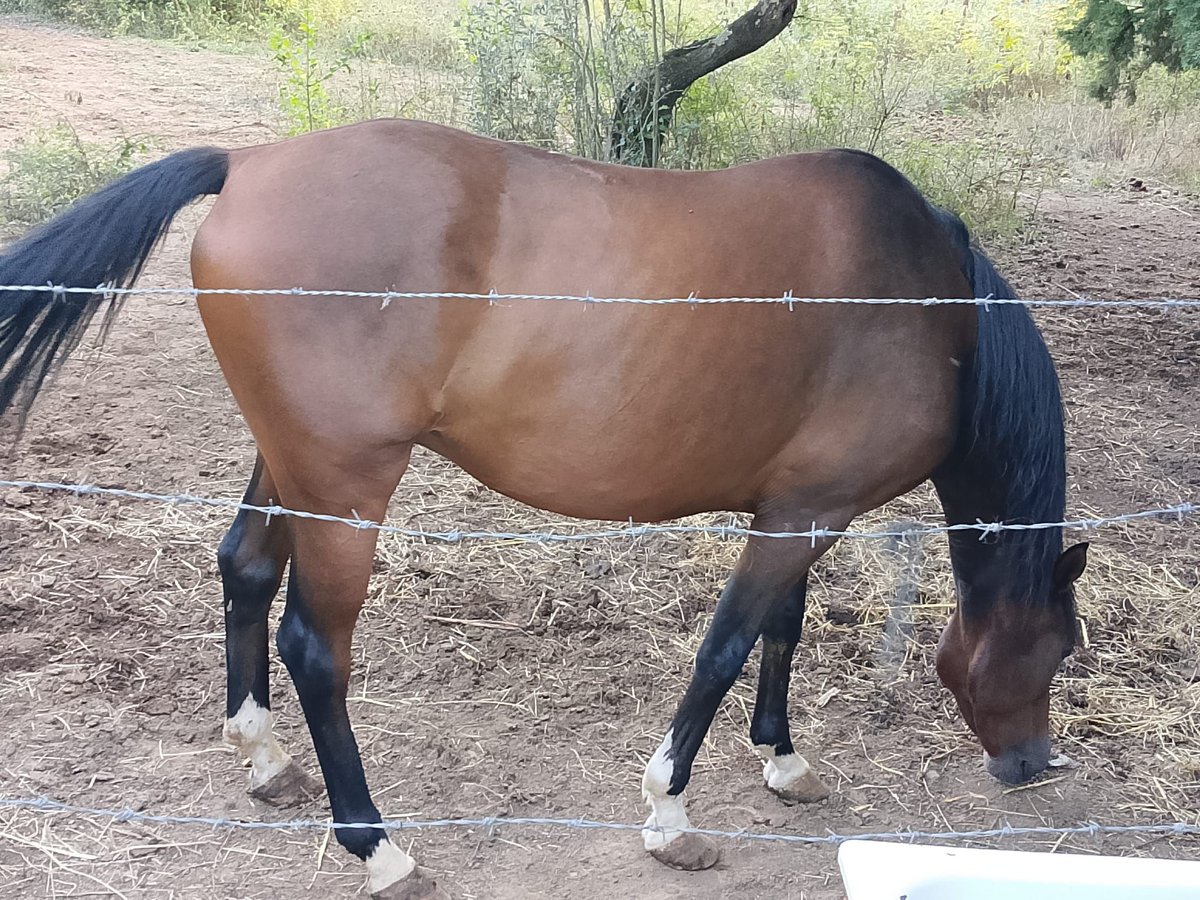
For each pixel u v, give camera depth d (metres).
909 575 3.94
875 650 3.87
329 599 2.52
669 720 3.46
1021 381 2.82
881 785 3.25
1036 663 2.97
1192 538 4.70
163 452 4.79
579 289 2.43
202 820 2.49
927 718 3.56
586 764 3.24
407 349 2.36
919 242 2.70
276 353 2.34
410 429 2.43
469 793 3.09
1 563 3.91
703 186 2.58
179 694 3.38
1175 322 7.02
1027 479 2.86
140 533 4.19
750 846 2.97
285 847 2.86
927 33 13.59
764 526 2.79
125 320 6.08
